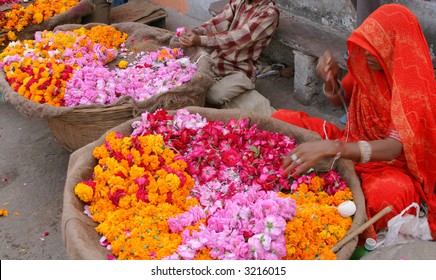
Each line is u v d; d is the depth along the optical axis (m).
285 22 4.71
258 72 5.04
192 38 4.21
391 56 2.70
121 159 2.87
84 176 2.83
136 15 5.66
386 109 2.85
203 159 2.98
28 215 3.73
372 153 2.67
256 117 3.22
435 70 3.70
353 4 3.93
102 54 4.16
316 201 2.76
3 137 4.54
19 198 3.88
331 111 4.51
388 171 2.87
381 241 2.74
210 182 2.88
